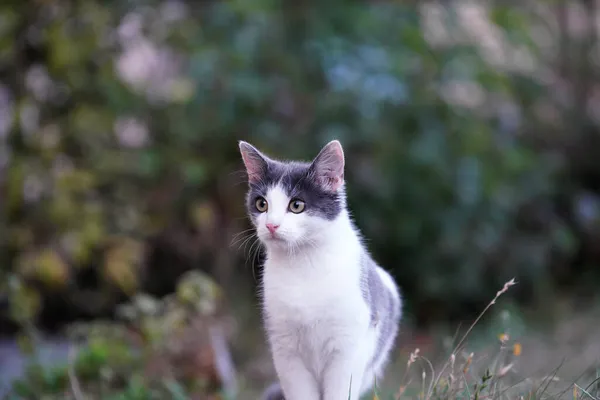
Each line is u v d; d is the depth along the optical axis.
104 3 8.98
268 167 4.59
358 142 8.75
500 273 9.55
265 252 4.76
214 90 8.70
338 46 8.81
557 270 10.57
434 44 9.34
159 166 8.85
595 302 9.59
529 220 10.34
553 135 11.35
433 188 8.90
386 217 9.05
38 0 8.67
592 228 10.68
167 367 6.62
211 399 6.47
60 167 8.70
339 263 4.29
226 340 7.93
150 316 7.09
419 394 4.48
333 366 4.32
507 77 9.78
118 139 9.04
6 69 8.89
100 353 6.54
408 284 9.53
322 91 8.90
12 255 8.37
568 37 11.71
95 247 8.53
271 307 4.36
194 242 9.34
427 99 8.87
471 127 8.96
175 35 9.03
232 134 8.99
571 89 11.65
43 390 6.35
